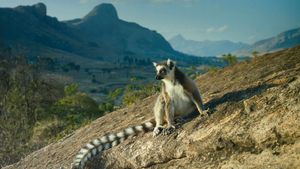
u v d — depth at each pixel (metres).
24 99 7.03
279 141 1.90
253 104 2.08
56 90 8.88
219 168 2.06
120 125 3.03
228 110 2.22
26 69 7.86
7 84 7.36
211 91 2.79
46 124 6.29
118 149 2.59
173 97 2.41
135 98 5.30
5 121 5.52
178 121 2.45
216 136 2.12
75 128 5.84
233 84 2.71
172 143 2.30
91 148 2.70
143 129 2.59
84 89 38.94
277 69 2.57
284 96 1.97
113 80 53.69
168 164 2.31
